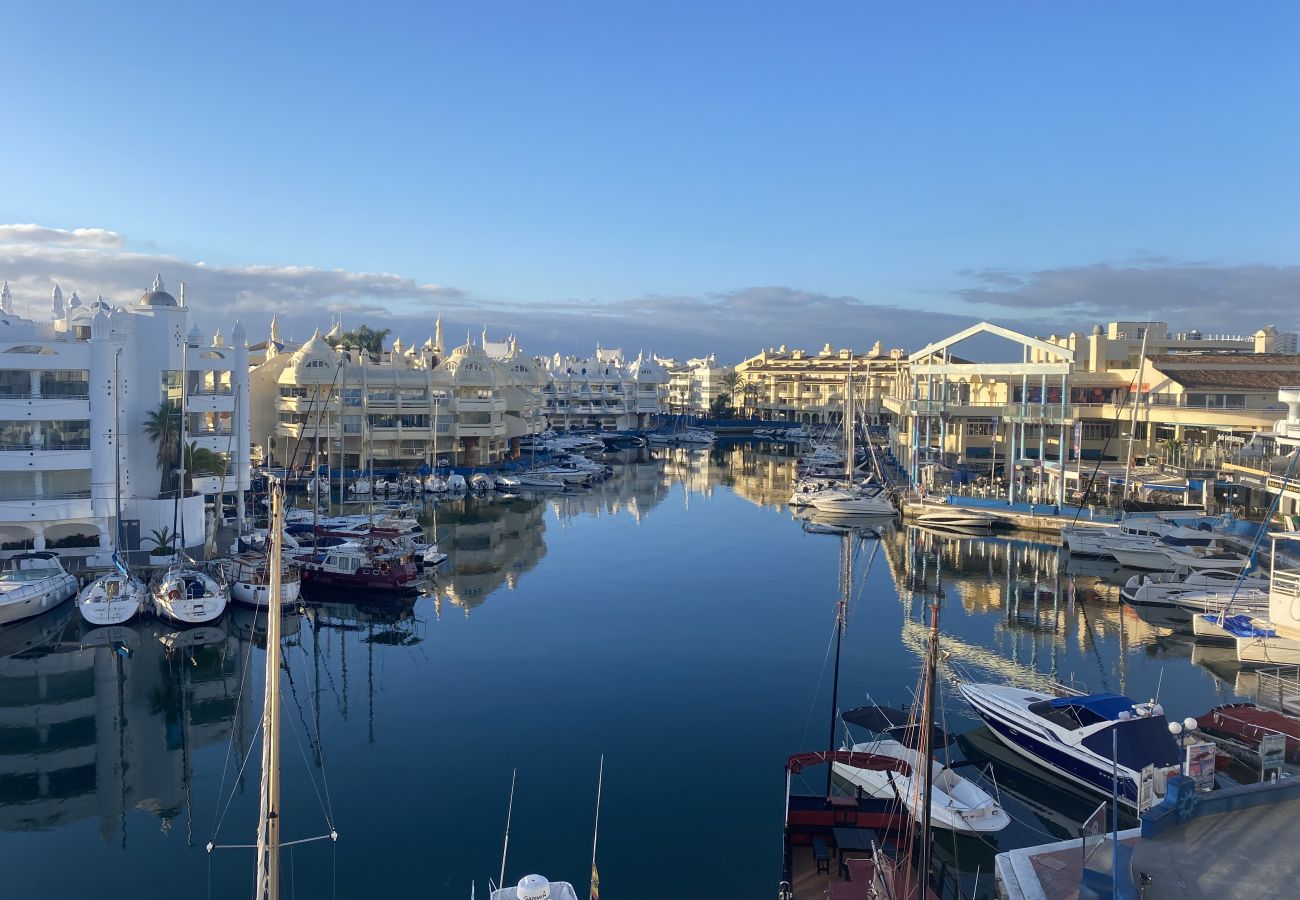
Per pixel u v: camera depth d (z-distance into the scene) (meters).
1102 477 93.25
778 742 38.50
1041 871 20.94
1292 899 17.81
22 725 40.66
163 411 65.44
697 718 41.06
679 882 28.14
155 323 66.56
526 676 46.75
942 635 54.31
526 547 81.62
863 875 25.61
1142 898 17.78
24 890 27.91
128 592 54.28
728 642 52.59
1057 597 63.44
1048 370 90.69
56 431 60.00
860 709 39.09
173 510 62.69
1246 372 99.88
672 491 121.81
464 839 30.72
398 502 105.38
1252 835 20.44
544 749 37.75
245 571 57.94
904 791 30.45
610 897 27.31
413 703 42.97
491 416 129.25
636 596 63.59
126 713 42.09
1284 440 54.72
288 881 28.34
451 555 77.81
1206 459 87.50
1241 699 42.84
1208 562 62.78
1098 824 24.02
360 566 62.88
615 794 33.78
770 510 104.81
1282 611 47.97
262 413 117.19
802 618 57.88
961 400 124.31
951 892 27.55
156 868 29.23
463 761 36.69
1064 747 34.16
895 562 75.50
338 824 31.80
